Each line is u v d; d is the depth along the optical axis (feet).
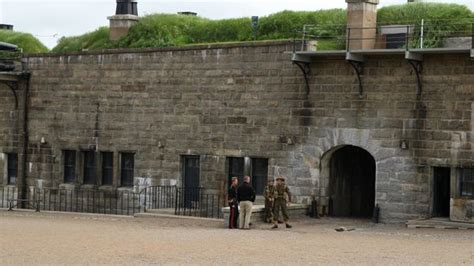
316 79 106.01
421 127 99.60
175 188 117.60
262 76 110.22
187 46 116.47
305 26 109.40
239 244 76.69
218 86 113.91
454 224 96.07
